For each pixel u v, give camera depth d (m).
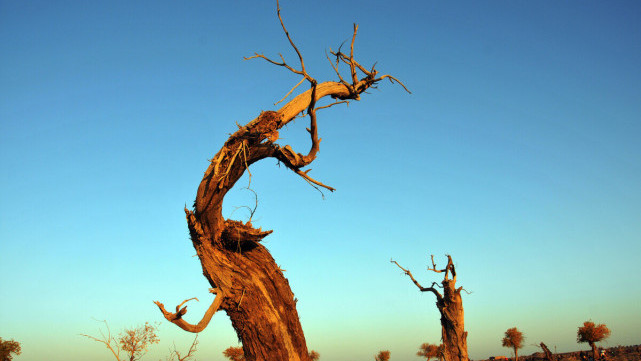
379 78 10.69
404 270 25.69
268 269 10.35
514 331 41.38
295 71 8.59
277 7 8.28
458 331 23.00
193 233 10.33
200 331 9.34
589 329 36.34
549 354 34.97
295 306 10.41
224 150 8.99
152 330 12.11
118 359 10.06
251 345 9.63
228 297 9.74
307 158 9.73
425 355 39.66
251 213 10.51
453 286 23.62
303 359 9.91
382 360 40.81
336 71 10.14
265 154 9.73
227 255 10.27
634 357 37.94
